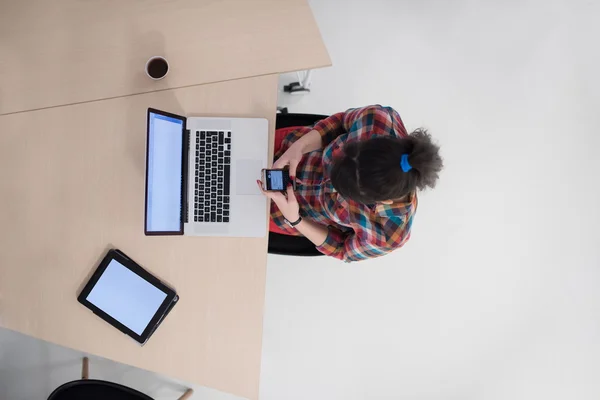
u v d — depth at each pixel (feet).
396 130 3.67
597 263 6.72
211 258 4.10
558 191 6.78
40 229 4.07
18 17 4.06
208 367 4.10
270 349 6.56
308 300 6.64
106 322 4.09
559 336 6.71
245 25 4.11
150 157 3.69
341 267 6.69
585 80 6.86
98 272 4.04
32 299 4.08
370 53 6.74
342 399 6.61
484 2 6.88
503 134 6.81
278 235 4.70
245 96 4.09
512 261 6.74
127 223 4.09
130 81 4.06
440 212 6.74
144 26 4.08
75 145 4.06
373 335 6.66
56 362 6.38
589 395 6.64
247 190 4.07
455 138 6.79
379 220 3.59
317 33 4.12
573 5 6.82
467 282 6.74
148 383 6.39
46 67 4.05
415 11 6.80
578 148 6.81
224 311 4.11
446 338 6.70
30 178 4.06
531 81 6.85
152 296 4.05
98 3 4.06
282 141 4.54
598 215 6.75
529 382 6.69
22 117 4.04
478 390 6.68
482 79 6.84
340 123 4.19
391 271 6.72
